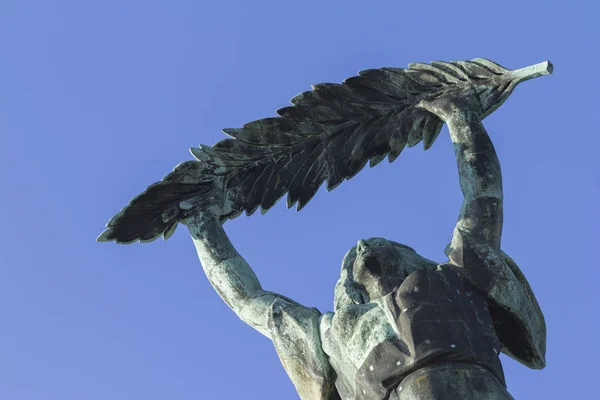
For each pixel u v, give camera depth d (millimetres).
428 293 12414
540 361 13070
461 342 12133
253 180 14320
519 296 12820
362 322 12508
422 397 11906
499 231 13141
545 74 13836
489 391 11961
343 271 13180
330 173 14375
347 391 12711
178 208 14133
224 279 13680
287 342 13148
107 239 14117
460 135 13859
